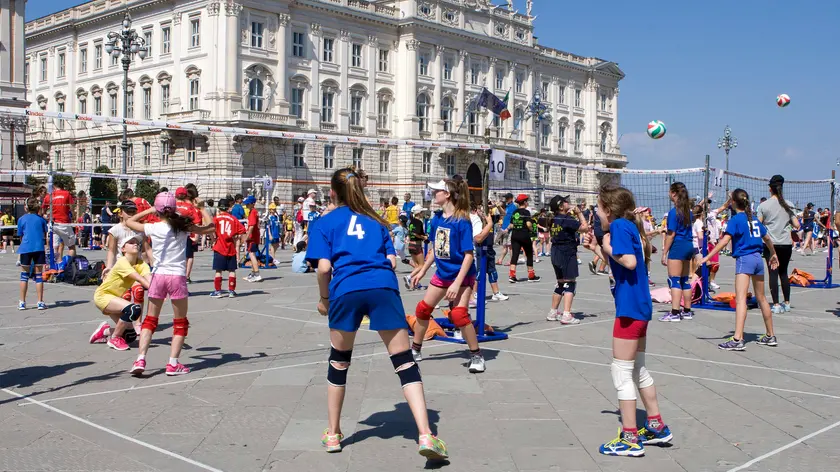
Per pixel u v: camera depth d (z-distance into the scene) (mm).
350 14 58094
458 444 5828
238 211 23812
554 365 8648
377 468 5312
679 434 6098
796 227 13141
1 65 43750
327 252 5719
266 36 53156
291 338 10406
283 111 53656
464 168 65125
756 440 5945
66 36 62719
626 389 5598
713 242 22766
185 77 52906
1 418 6520
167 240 8047
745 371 8398
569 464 5398
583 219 11414
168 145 52500
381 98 61375
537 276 19234
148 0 54594
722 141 57312
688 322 11930
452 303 8414
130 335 9859
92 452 5633
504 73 70438
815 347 9828
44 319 12008
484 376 8094
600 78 81875
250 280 18516
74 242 18672
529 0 73812
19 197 36438
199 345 9867
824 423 6414
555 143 76375
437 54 63750
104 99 59531
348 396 7234
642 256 5645
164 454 5594
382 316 5477
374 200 60062
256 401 7051
